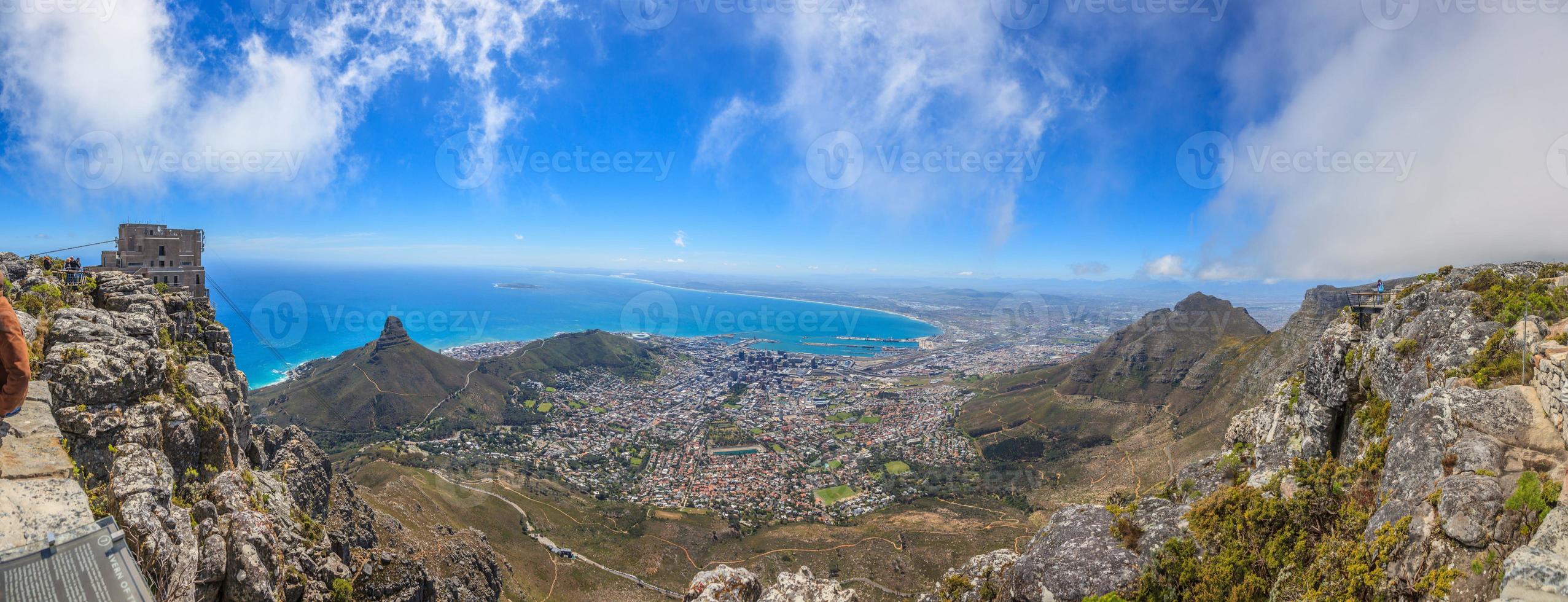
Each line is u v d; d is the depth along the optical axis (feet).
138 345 59.52
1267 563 43.32
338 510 111.14
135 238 96.89
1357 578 36.47
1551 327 38.68
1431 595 31.63
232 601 46.29
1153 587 45.16
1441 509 32.83
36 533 19.10
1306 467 49.88
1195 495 59.36
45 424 25.61
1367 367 51.80
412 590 95.25
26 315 55.83
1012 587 50.62
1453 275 51.78
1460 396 37.52
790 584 52.34
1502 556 29.81
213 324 94.94
